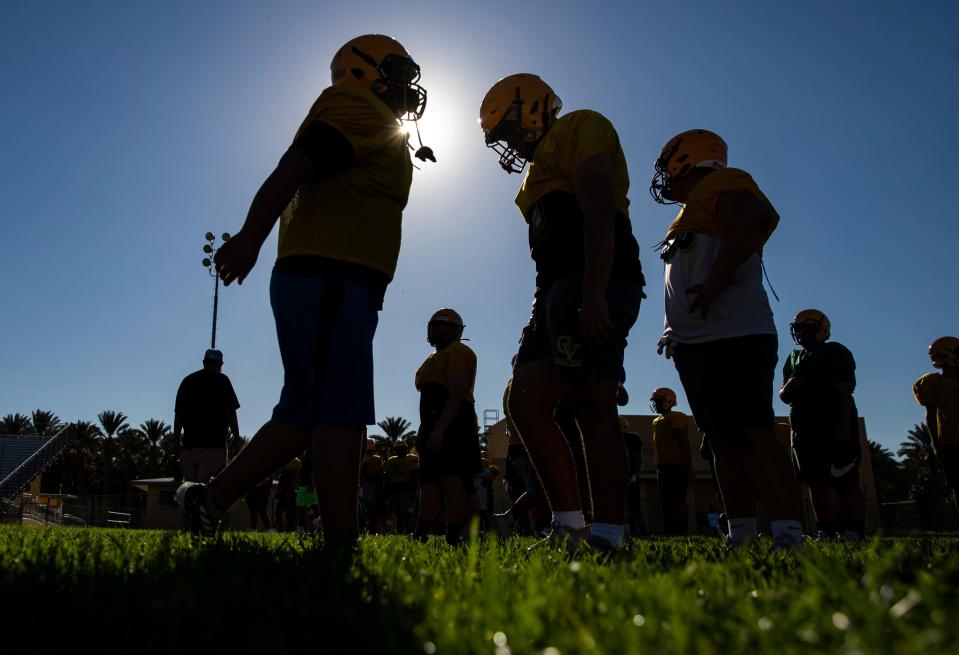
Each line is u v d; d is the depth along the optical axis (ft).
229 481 10.69
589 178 10.43
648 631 4.08
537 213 11.23
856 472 22.89
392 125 10.94
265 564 7.45
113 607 4.81
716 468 14.05
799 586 6.00
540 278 11.05
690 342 13.76
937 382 25.40
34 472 125.59
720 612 4.84
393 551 9.14
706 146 14.48
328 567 7.18
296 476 62.39
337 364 10.04
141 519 136.26
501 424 128.47
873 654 3.39
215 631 4.17
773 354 13.39
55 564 6.77
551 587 5.60
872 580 5.13
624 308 10.60
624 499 10.29
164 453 231.30
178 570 6.66
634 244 11.15
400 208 11.40
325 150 10.16
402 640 4.19
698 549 12.46
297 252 10.28
